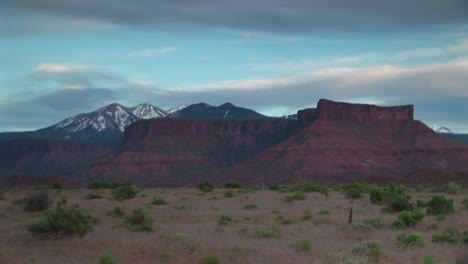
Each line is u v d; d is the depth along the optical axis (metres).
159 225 33.28
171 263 20.42
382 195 53.69
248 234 28.25
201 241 24.80
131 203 57.72
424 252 22.56
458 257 21.41
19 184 146.50
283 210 45.97
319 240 26.52
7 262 20.58
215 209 47.78
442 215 38.47
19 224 32.03
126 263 20.45
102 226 32.78
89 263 20.38
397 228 32.34
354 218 37.56
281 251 22.19
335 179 182.50
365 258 20.48
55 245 24.44
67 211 27.97
